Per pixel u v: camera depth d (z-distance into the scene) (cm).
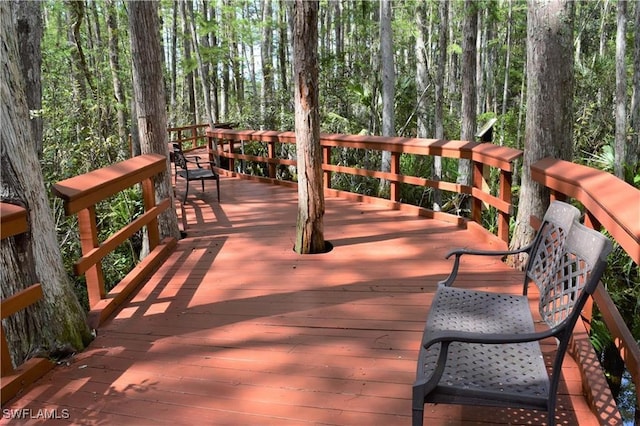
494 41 1906
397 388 234
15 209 241
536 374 178
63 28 1620
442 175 1045
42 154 704
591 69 1427
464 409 215
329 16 1945
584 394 221
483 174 484
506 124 1517
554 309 209
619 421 192
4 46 245
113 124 1144
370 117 1218
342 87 1255
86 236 327
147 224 453
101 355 279
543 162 345
